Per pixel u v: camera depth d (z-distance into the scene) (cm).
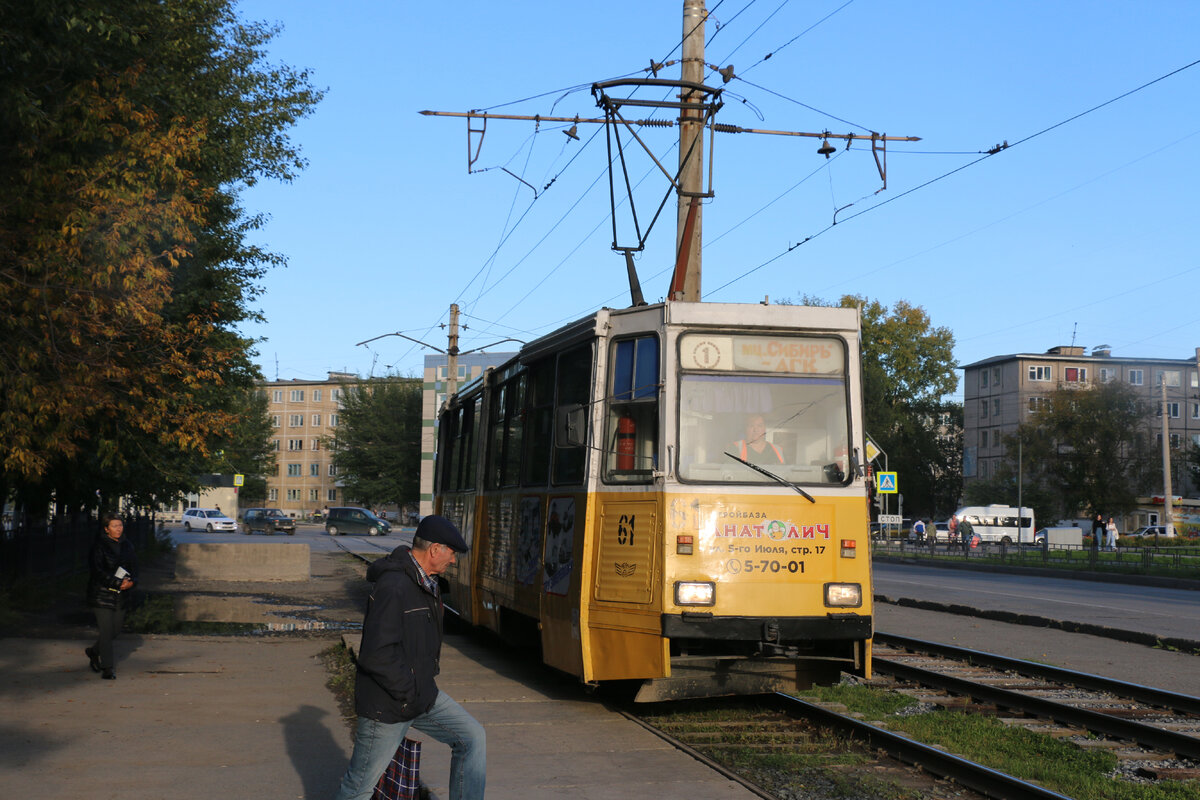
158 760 737
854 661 901
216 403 2206
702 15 1448
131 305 1134
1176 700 995
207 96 1628
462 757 537
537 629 1168
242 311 2150
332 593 2428
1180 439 8756
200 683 1072
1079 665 1298
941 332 7169
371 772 498
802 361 916
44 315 1107
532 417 1128
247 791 658
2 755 745
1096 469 5044
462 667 1227
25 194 1086
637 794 654
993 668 1255
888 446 7150
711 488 873
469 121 1530
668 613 848
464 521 1462
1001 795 673
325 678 1110
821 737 849
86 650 1122
